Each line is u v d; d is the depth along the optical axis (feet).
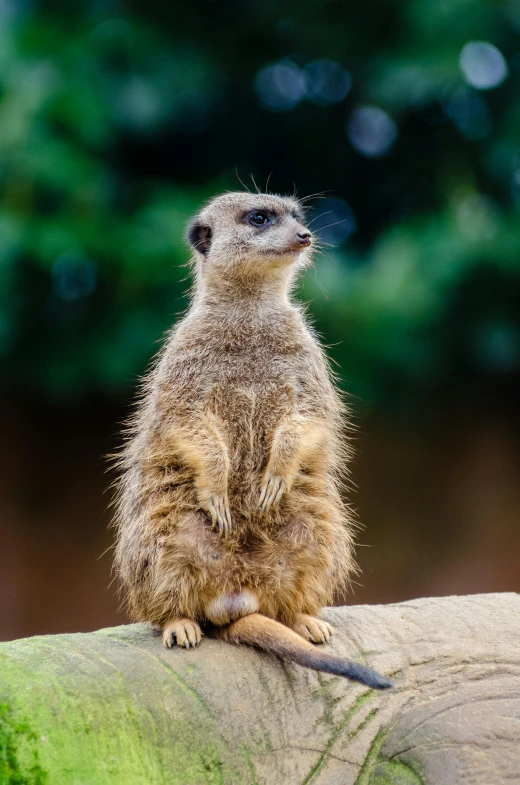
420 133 47.03
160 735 17.83
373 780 18.63
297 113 48.03
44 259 40.04
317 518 21.30
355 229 48.65
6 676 17.56
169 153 47.67
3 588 45.39
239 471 21.95
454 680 20.04
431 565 46.78
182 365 22.38
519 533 46.85
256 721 18.70
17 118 39.93
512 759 17.63
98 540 46.65
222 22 45.47
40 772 16.49
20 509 46.06
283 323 23.07
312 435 21.66
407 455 47.60
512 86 44.14
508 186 44.75
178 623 20.15
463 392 46.65
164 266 41.04
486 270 41.37
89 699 17.61
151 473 21.58
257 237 23.67
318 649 18.71
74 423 46.96
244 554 20.76
